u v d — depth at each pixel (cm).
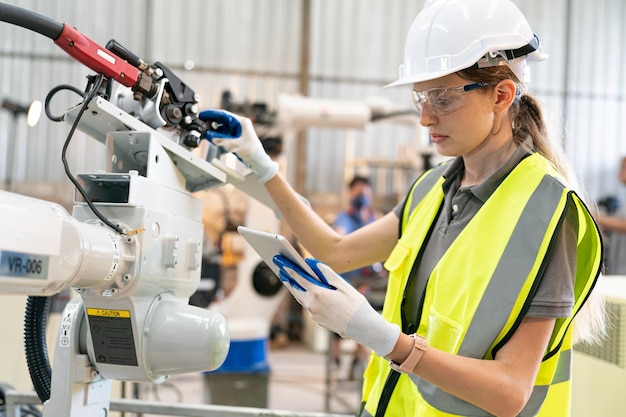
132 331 99
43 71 645
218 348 100
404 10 709
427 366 95
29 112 200
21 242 72
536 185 104
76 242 82
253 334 329
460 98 106
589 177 724
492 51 105
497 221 105
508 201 106
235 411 131
